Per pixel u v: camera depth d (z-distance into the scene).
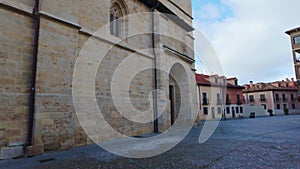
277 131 12.23
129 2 11.62
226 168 4.61
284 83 51.97
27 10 6.59
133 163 5.20
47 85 6.65
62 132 6.87
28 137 6.18
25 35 6.55
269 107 46.31
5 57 6.05
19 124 6.11
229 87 35.03
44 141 6.35
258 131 12.32
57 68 7.00
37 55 6.52
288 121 22.33
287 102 47.56
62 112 6.96
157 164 5.06
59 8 7.32
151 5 13.20
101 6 9.50
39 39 6.61
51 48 6.91
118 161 5.41
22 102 6.25
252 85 52.44
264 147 7.01
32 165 5.08
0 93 5.84
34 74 6.47
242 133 11.30
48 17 6.90
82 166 4.95
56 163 5.25
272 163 4.94
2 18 6.11
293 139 8.84
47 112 6.53
